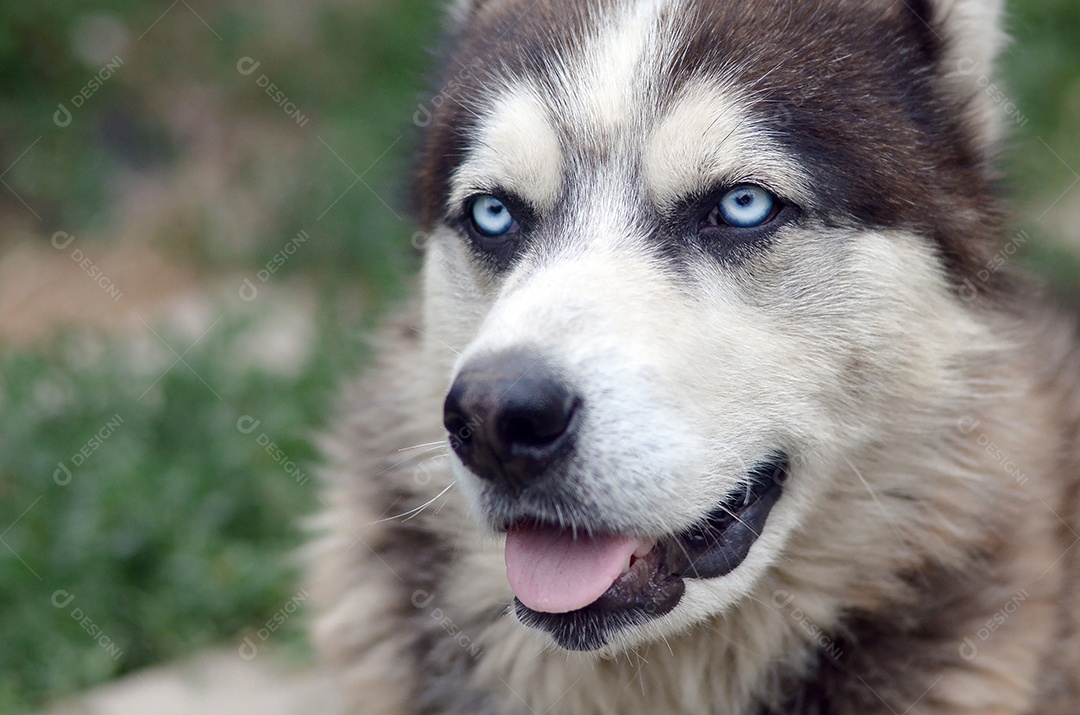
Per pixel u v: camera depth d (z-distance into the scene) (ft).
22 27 38.78
